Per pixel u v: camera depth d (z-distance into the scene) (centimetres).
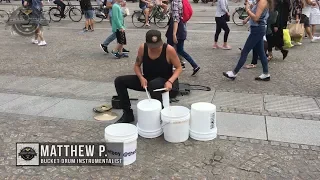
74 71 736
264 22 601
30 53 918
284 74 688
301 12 967
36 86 632
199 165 358
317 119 470
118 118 480
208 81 650
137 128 395
